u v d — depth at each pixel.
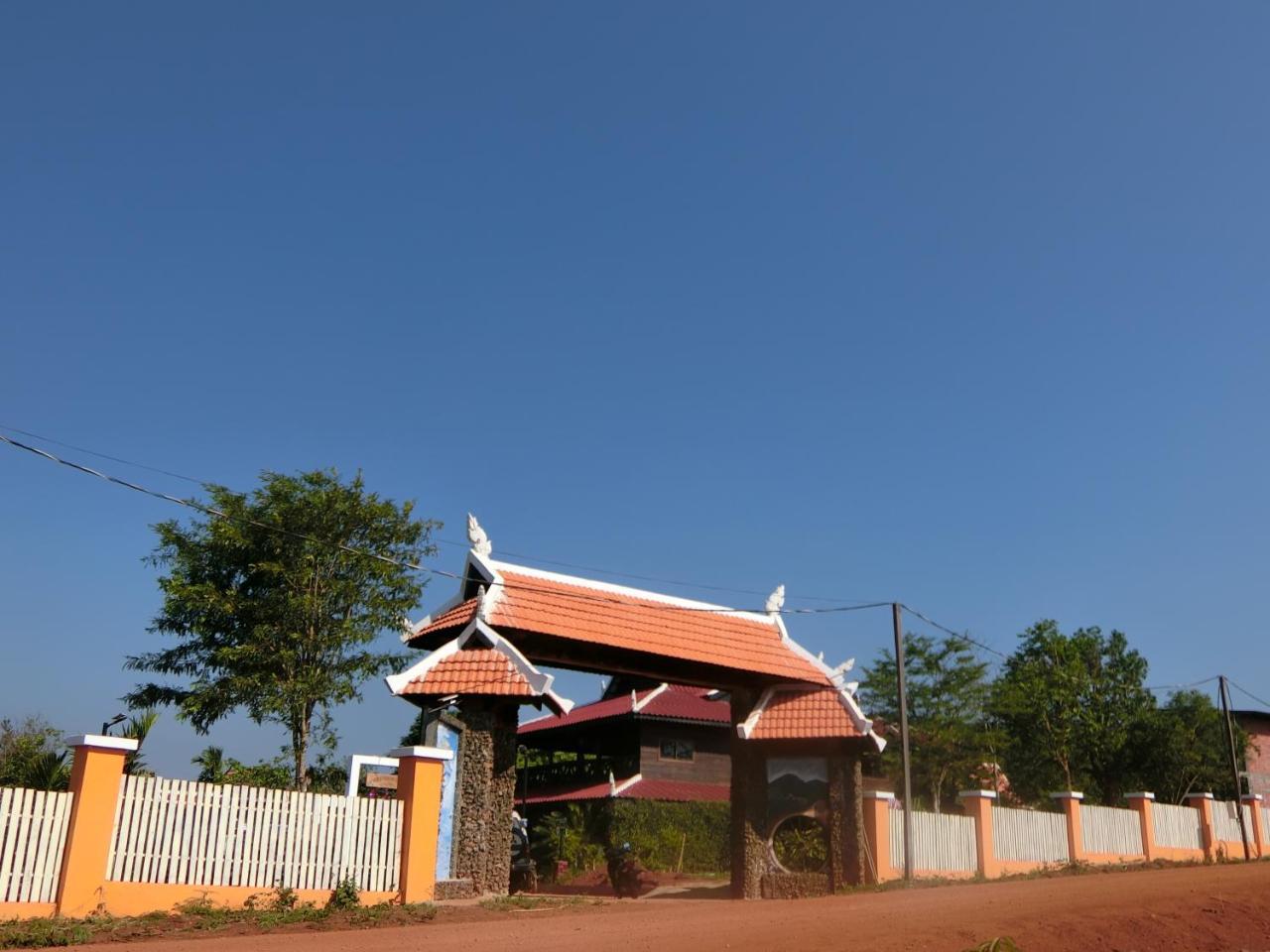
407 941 12.12
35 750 21.70
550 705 18.66
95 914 13.05
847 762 21.55
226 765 22.42
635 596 21.77
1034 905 15.45
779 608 24.00
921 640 38.62
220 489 22.03
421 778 16.39
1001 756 39.53
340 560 22.14
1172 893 17.09
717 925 13.69
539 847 31.19
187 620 21.56
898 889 20.86
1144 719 40.34
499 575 19.94
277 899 14.59
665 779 34.69
